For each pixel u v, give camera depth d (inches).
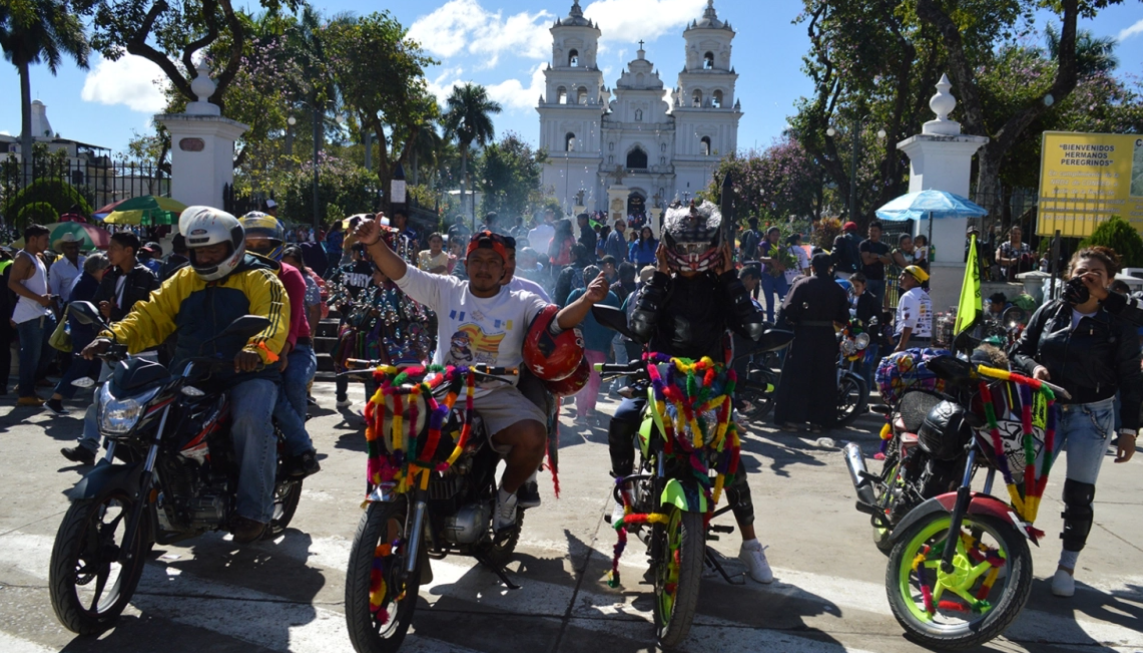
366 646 138.4
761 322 169.2
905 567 164.9
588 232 653.3
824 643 157.5
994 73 1142.3
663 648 153.7
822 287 333.1
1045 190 684.1
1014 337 329.4
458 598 174.1
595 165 3198.8
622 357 394.9
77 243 384.2
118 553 156.3
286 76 1231.5
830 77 988.6
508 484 169.6
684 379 156.2
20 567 183.2
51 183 686.5
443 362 173.9
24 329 344.2
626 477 167.0
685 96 3245.6
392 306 308.7
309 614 164.9
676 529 153.3
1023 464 165.5
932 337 351.6
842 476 276.7
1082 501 183.0
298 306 195.5
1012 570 149.2
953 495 160.6
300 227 999.0
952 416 177.6
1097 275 180.9
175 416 163.3
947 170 510.0
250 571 185.3
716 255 164.9
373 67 1330.0
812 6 940.6
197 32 730.8
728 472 159.0
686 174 3221.0
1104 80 1273.4
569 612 168.7
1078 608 177.5
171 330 185.0
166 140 1149.7
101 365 346.0
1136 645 160.4
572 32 3206.2
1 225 788.6
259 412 173.2
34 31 1184.2
